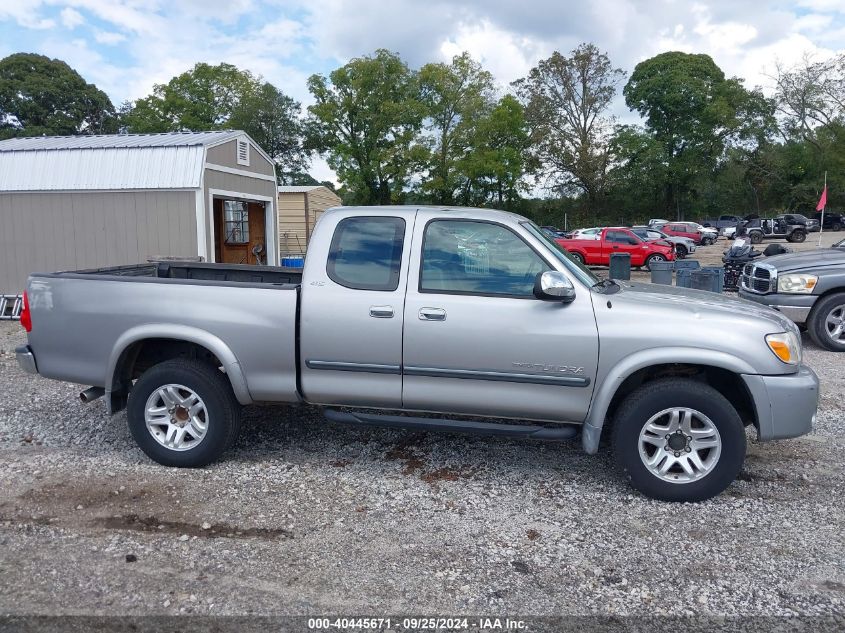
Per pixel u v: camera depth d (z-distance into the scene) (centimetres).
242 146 1400
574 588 331
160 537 377
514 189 4628
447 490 447
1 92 5088
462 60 4175
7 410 616
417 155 3931
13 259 1270
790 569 348
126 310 471
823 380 738
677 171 5581
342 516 407
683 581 337
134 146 1234
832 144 5206
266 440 538
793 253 997
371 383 451
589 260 2622
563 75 5319
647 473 425
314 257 461
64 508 411
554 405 430
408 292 442
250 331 456
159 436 479
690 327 414
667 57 5816
